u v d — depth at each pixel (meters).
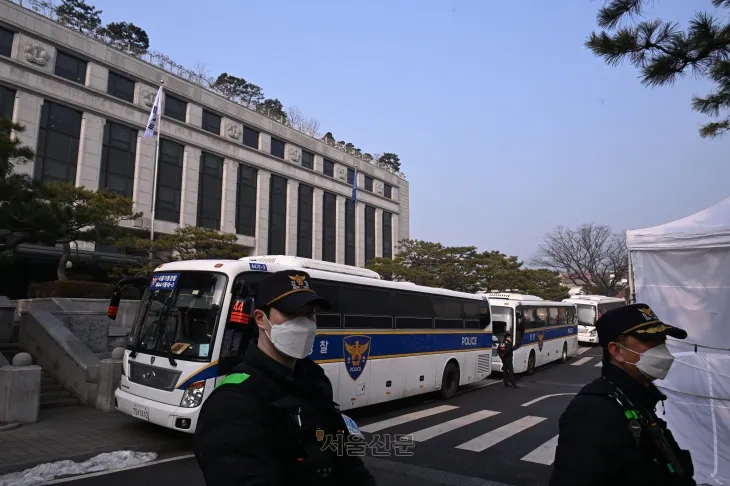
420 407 12.30
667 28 5.38
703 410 5.89
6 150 11.09
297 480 1.84
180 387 7.56
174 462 7.25
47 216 11.75
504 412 11.66
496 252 39.78
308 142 45.06
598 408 2.24
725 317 5.94
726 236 5.87
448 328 13.55
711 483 5.62
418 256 37.84
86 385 10.45
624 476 2.15
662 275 6.36
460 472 7.06
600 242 52.81
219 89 38.81
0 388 8.70
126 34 37.91
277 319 2.10
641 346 2.42
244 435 1.77
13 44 26.47
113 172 30.48
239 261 8.48
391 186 56.16
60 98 27.89
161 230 32.50
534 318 20.41
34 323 12.15
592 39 5.66
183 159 34.66
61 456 7.17
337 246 47.22
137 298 21.91
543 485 6.56
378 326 10.85
